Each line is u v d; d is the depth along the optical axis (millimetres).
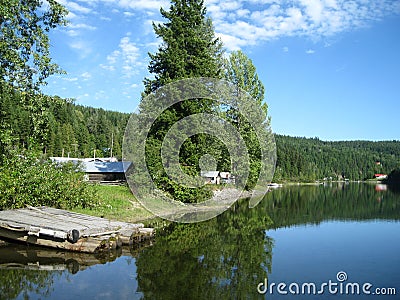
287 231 15633
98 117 90375
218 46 31406
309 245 12727
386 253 11570
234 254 11242
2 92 14805
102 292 7500
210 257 10750
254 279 8781
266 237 14180
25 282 8039
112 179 35875
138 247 11742
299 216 20750
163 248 11727
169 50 23453
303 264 10188
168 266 9617
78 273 8742
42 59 14594
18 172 13258
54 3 15102
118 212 16844
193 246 12203
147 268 9336
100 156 75312
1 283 7941
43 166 14688
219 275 8992
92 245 10383
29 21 14867
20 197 12914
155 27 24859
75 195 15555
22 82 14484
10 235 11023
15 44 14242
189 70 23797
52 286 7785
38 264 9344
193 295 7547
